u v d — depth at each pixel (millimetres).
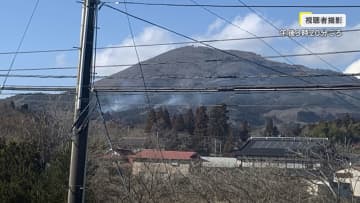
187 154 43656
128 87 15969
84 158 14172
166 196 26625
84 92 14312
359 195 27797
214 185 25969
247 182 25219
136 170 30266
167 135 65250
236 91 14164
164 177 28484
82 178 14109
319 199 23859
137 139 53875
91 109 14539
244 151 45562
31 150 20000
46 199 17734
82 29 14477
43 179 18656
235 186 25109
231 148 64625
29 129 35469
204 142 65500
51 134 33094
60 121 35500
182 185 27141
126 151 41562
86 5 14445
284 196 24234
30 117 43094
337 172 24547
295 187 24391
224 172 26672
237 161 44031
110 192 26578
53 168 19094
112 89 15164
